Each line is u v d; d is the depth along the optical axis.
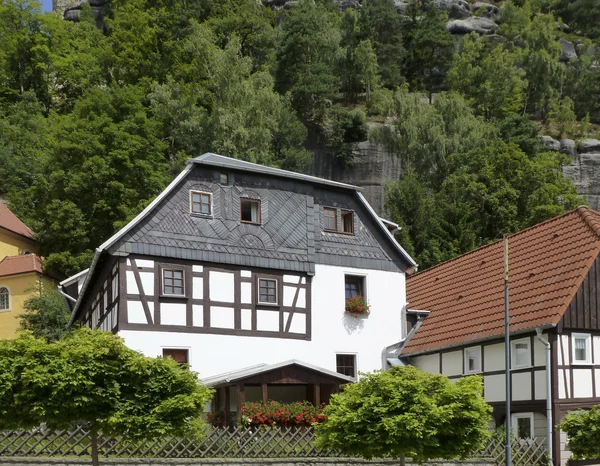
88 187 45.97
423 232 51.72
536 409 24.30
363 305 29.86
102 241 45.88
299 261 29.02
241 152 50.81
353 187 30.52
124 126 48.44
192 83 58.62
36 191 48.22
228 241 27.64
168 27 67.31
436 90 89.19
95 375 15.76
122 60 63.88
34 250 46.88
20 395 15.27
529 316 25.00
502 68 81.50
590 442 19.81
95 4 94.12
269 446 21.19
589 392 24.38
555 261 26.53
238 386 24.02
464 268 32.16
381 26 89.06
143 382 16.19
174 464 19.56
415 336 30.52
